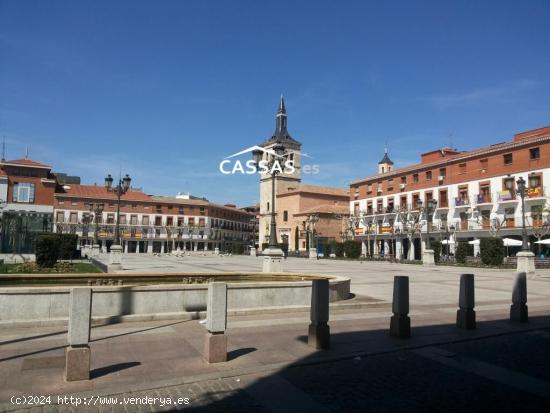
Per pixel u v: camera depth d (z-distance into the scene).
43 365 6.38
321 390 5.68
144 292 9.95
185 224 96.50
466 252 37.28
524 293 10.62
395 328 8.63
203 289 10.45
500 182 48.34
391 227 61.78
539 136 44.81
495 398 5.52
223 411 4.96
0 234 43.12
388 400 5.39
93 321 9.32
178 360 6.78
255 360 6.84
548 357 7.45
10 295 8.96
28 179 66.69
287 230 84.44
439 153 58.00
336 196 86.25
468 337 8.75
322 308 7.65
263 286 11.11
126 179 26.31
